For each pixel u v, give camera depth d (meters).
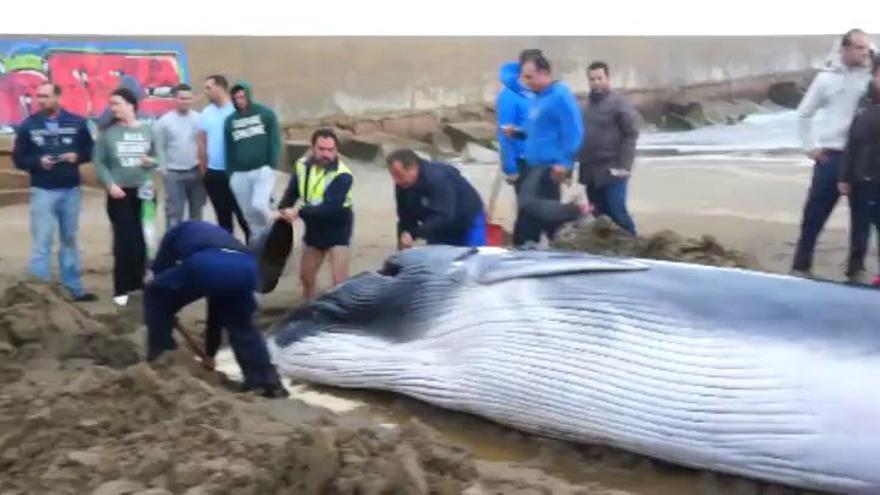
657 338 6.09
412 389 7.27
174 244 7.36
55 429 5.62
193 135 12.38
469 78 23.06
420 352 7.25
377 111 22.47
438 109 22.86
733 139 23.03
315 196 9.67
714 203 17.80
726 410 5.74
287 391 7.57
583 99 23.20
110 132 10.23
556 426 6.50
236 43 21.27
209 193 12.46
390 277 7.72
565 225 10.63
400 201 9.21
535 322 6.60
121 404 5.91
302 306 8.44
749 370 5.71
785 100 23.86
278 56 21.61
